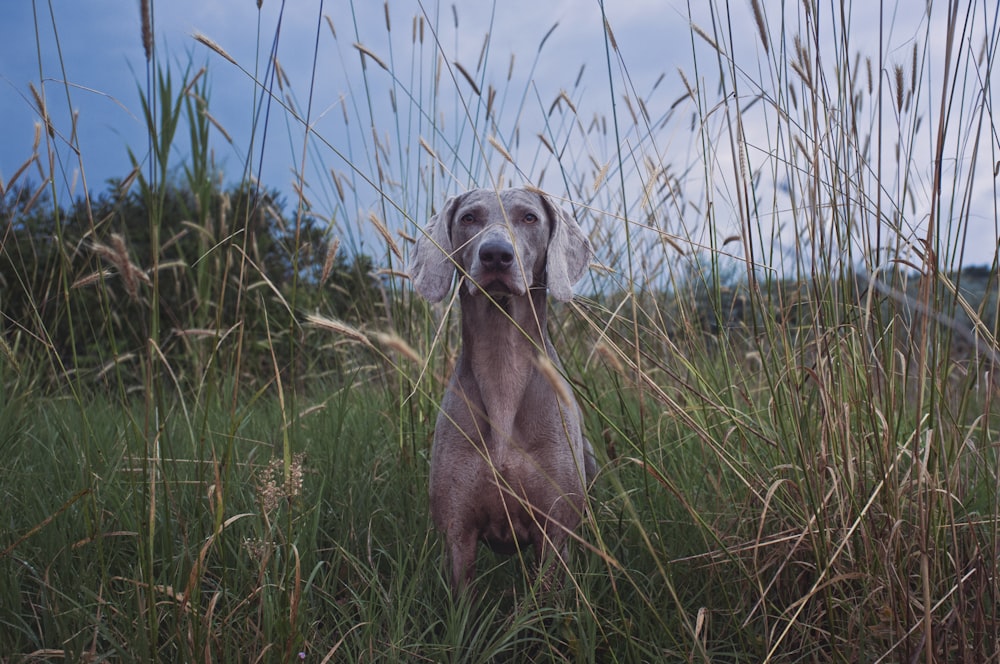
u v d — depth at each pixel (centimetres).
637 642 222
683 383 256
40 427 353
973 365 221
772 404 262
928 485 196
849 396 239
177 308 617
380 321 438
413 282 306
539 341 279
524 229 284
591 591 254
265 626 192
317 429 375
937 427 212
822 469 227
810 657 225
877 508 230
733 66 233
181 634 188
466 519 266
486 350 269
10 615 217
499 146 224
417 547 288
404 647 213
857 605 218
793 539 241
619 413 357
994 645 196
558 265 286
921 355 197
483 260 260
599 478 324
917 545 224
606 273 366
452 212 309
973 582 216
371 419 398
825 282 240
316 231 568
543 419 265
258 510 262
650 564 272
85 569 240
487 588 272
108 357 565
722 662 222
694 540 276
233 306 552
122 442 304
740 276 356
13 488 288
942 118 192
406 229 391
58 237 216
